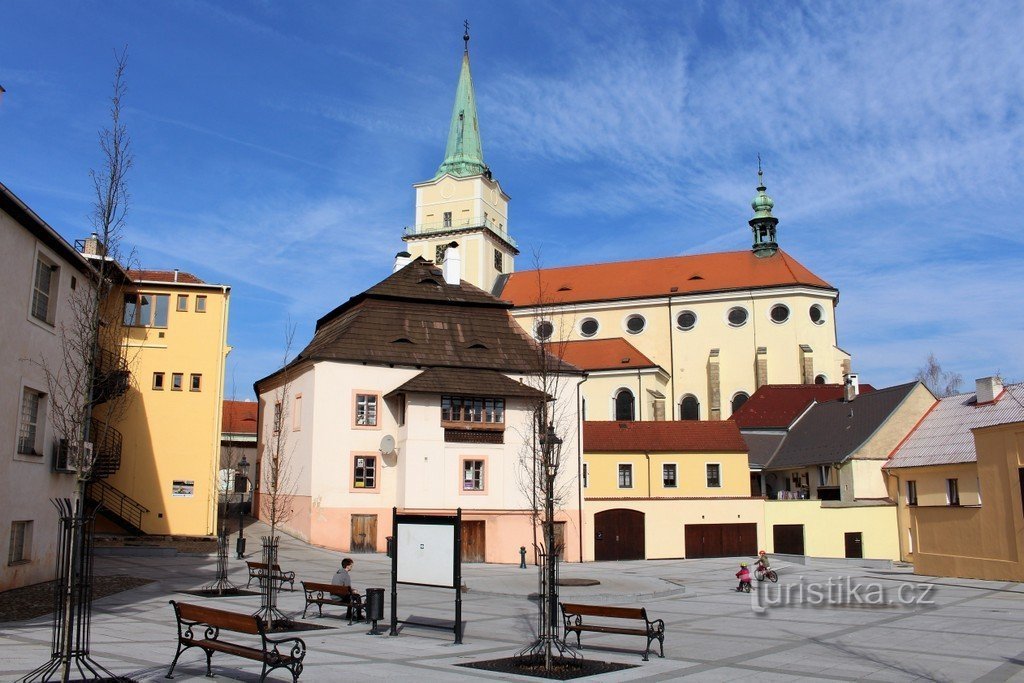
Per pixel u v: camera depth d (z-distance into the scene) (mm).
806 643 18859
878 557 50281
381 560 39594
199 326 45125
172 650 16500
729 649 18000
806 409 68062
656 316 83250
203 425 44406
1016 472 33531
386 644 17953
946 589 31703
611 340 80250
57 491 28141
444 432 44219
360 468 44438
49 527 27453
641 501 48938
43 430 26875
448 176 92062
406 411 43812
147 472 43469
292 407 48188
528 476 44656
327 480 43562
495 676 14406
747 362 79562
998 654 17234
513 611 24734
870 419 55156
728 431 55469
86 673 13820
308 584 22484
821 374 78438
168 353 44594
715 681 14297
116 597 24812
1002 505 34281
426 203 92750
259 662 15359
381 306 48375
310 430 44188
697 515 49750
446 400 44688
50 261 27250
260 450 56469
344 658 15977
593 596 28094
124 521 41719
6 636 17328
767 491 65062
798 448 62000
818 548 50500
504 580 32969
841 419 59906
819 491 56719
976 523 35875
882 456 52281
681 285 84500
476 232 89812
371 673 14430
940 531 38281
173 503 43562
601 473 53062
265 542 21594
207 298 45438
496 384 45469
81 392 19406
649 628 16922
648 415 74062
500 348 48969
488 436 45094
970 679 14539
